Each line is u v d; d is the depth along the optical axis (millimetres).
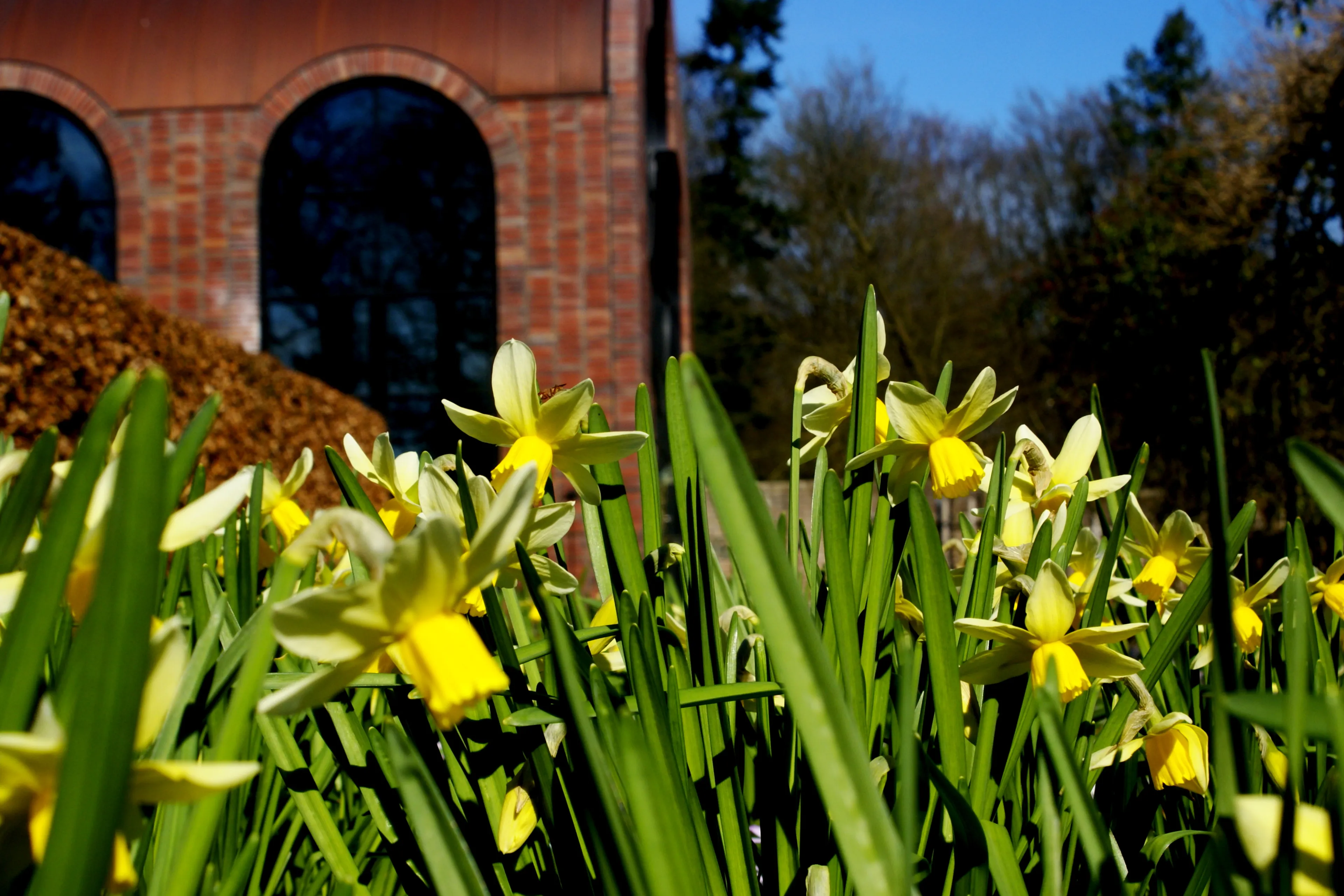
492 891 726
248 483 476
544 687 773
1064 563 966
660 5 13273
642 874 498
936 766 633
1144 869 787
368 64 9336
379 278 9656
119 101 9359
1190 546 1009
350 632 456
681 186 13859
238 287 9312
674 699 689
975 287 22734
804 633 440
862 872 423
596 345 8984
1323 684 849
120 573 354
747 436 24562
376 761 757
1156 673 819
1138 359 9586
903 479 911
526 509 457
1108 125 22859
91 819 349
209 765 395
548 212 9102
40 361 4203
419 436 9555
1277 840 388
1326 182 8477
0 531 471
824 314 23125
